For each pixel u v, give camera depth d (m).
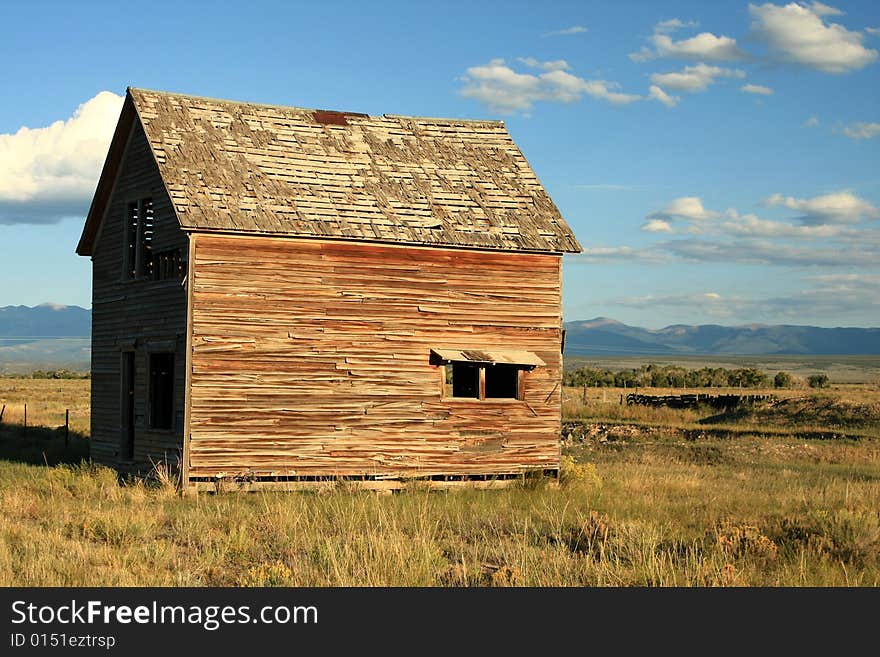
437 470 25.19
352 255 24.69
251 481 23.45
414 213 25.95
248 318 23.66
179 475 23.11
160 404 25.27
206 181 24.53
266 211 24.20
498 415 25.94
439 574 13.91
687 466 32.09
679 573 13.80
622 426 46.00
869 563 14.85
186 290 23.31
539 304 26.41
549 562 14.52
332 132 28.44
